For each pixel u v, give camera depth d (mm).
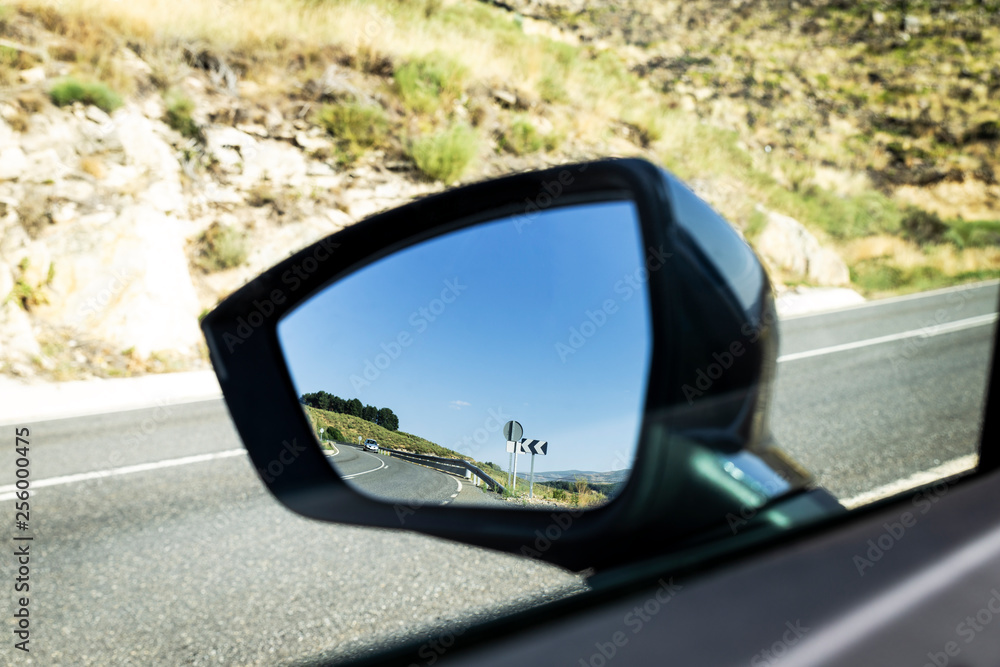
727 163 17188
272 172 10617
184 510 2467
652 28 29594
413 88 13477
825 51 30078
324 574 1789
